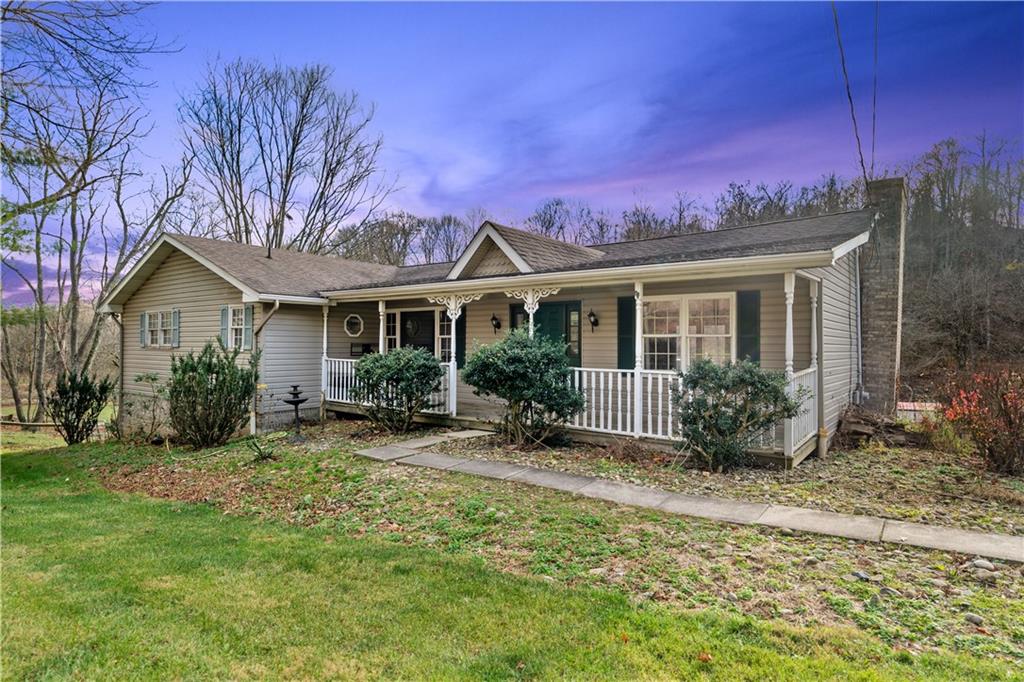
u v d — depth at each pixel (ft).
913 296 64.18
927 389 47.37
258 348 38.58
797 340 28.32
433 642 9.98
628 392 26.11
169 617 11.19
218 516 19.34
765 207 84.69
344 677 9.02
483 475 21.81
